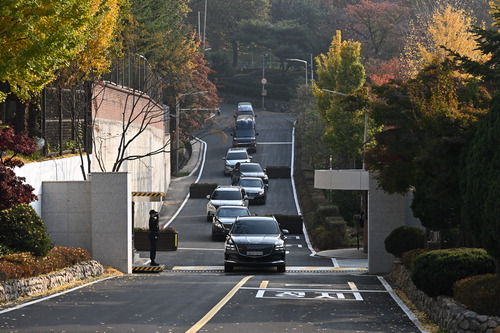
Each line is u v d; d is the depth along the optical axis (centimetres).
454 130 2195
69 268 2897
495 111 1784
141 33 5634
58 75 3716
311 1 19250
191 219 6750
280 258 3738
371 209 3631
